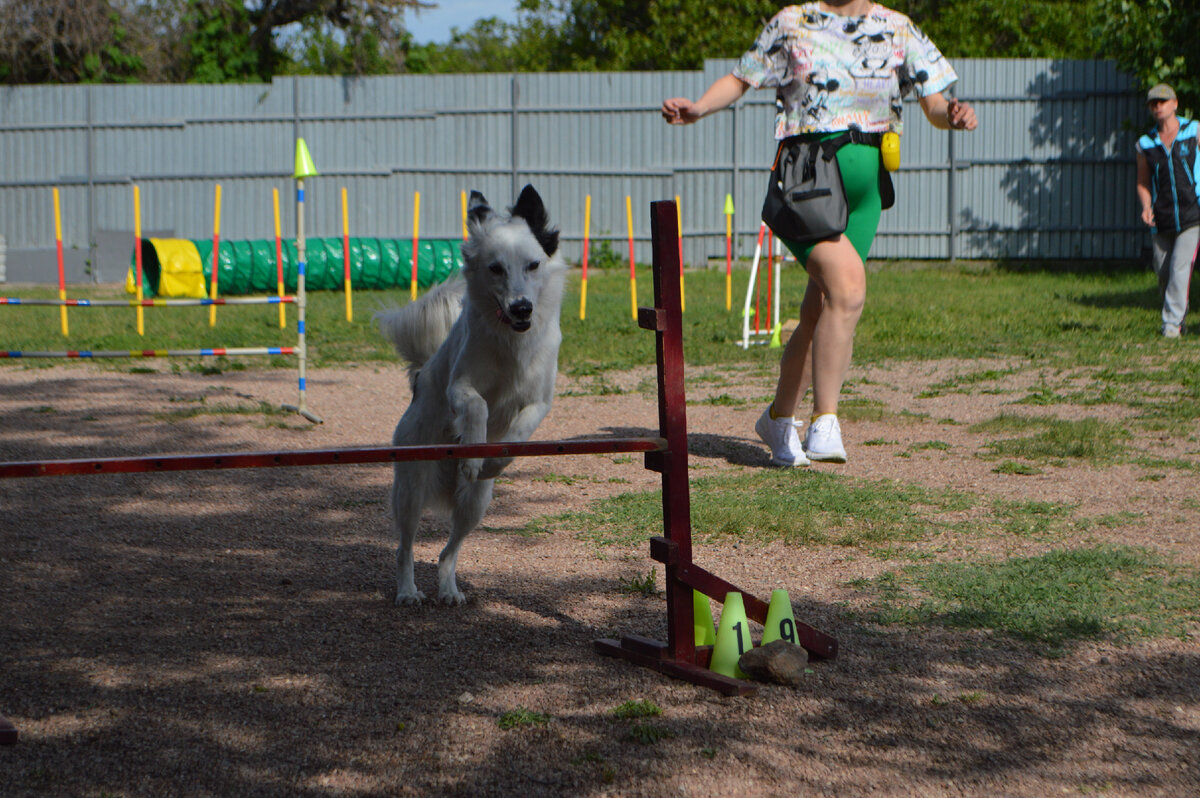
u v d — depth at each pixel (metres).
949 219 25.16
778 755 3.26
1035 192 24.83
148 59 31.70
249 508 6.41
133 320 16.75
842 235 6.92
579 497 6.69
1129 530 5.64
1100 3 21.75
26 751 3.27
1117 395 9.66
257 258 21.97
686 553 3.92
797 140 6.89
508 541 5.71
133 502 6.48
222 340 14.09
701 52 32.75
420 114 25.58
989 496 6.39
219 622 4.45
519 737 3.37
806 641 4.00
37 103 25.50
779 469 7.29
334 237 23.92
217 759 3.22
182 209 25.80
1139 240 24.64
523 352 4.67
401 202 25.89
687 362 12.53
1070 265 24.89
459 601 4.68
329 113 25.64
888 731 3.42
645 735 3.35
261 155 25.69
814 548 5.46
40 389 10.74
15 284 24.86
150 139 25.58
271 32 33.09
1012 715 3.53
